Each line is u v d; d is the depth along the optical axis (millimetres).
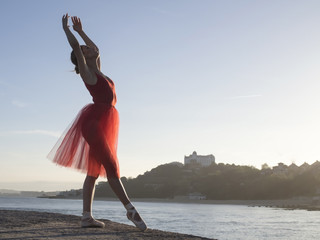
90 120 4027
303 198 160625
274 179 176000
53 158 4203
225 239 31656
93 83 4070
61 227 4156
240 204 169000
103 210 82812
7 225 4246
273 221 62375
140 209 103000
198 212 91438
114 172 4047
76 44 3895
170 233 3869
